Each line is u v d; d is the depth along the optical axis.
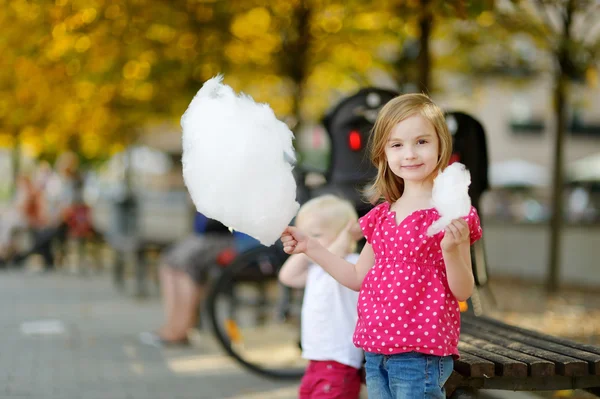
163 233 14.55
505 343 3.54
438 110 2.98
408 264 2.86
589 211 17.31
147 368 6.38
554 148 10.52
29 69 11.62
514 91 12.04
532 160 26.41
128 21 9.52
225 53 10.26
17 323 8.53
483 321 4.26
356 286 3.11
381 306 2.88
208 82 2.78
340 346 3.88
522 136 26.36
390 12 8.34
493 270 13.23
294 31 10.02
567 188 21.30
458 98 11.71
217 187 2.67
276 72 10.55
